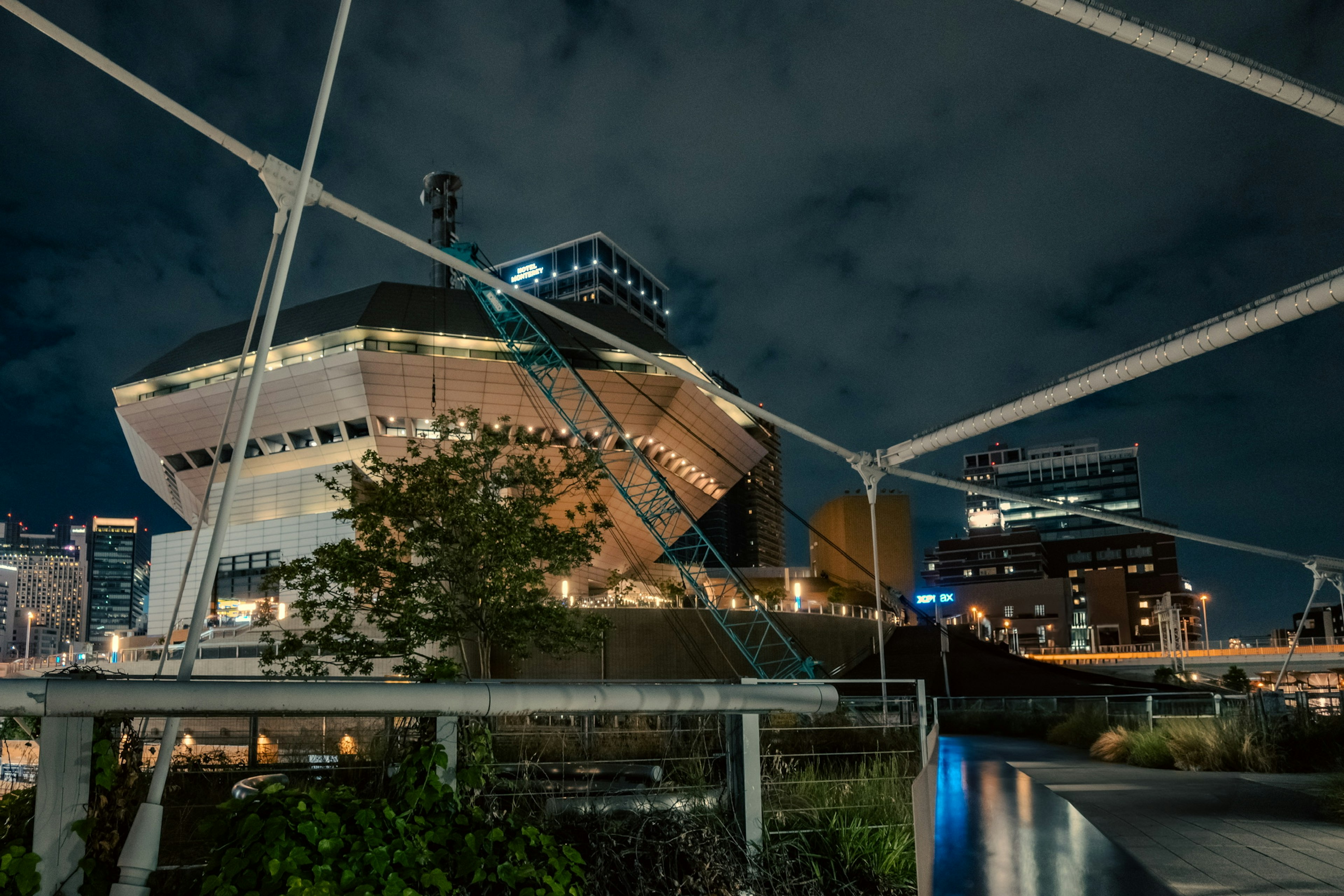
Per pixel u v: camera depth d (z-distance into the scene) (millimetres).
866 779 9445
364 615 45688
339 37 9078
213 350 86688
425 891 4316
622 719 8227
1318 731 20625
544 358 84062
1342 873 9445
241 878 3971
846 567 97562
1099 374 28562
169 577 88188
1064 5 22906
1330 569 48625
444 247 92312
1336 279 22516
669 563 108125
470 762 5027
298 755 6449
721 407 96188
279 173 12352
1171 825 12602
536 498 28812
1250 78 23016
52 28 11438
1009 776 19656
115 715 4109
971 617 160250
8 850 3994
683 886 5637
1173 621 143375
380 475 28625
